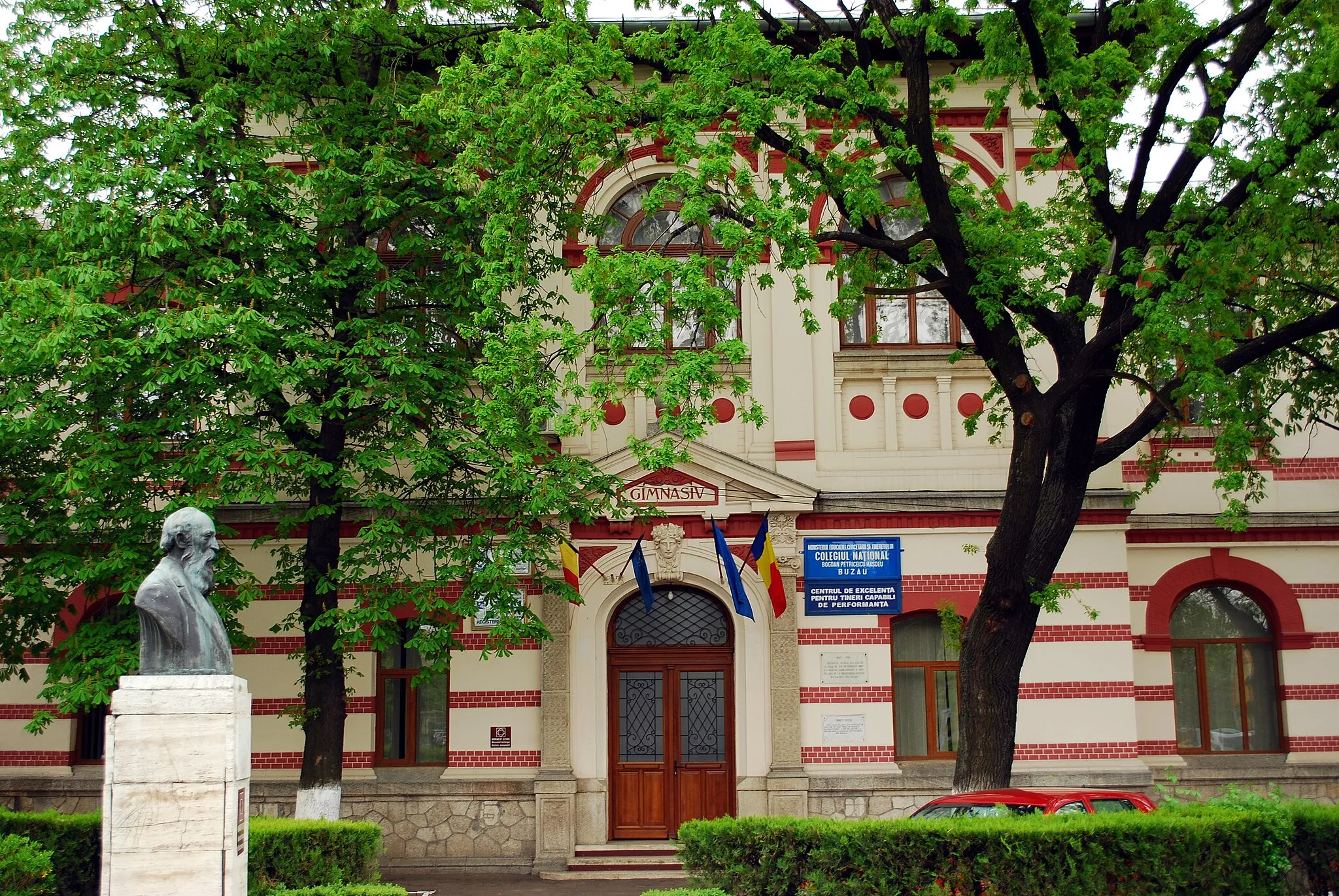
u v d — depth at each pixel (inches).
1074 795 511.5
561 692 735.7
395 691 763.4
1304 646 772.6
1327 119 521.7
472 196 628.7
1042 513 575.8
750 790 730.2
